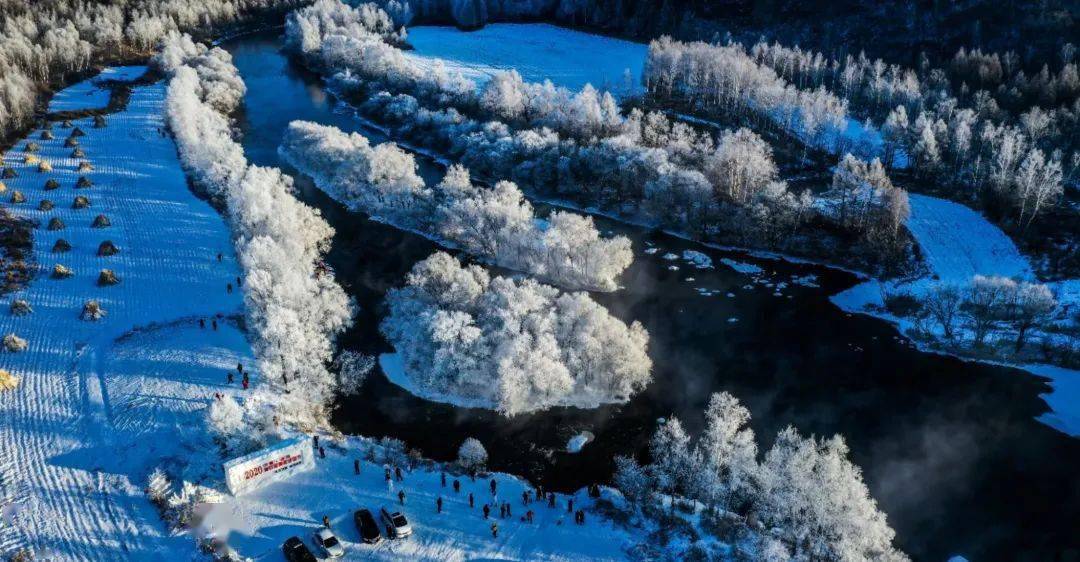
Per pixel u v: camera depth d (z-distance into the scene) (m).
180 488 76.88
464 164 179.25
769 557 68.44
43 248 130.38
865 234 141.00
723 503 78.12
